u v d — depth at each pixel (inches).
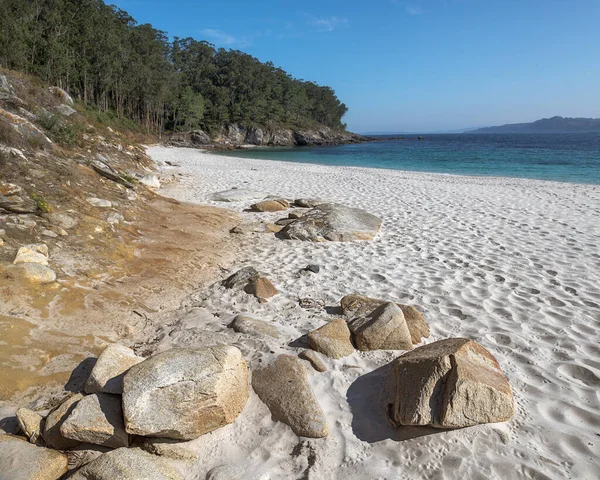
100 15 2071.9
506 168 1079.0
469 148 2373.3
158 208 369.1
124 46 2234.3
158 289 219.0
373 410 129.0
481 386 116.0
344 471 108.4
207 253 286.2
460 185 645.9
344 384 142.0
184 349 131.1
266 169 889.5
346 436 120.2
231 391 124.1
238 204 468.8
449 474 105.0
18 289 174.2
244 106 3270.2
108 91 2175.2
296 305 207.6
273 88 3725.4
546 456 108.7
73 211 253.3
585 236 333.7
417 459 110.1
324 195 539.5
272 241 326.6
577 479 101.7
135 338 172.1
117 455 102.3
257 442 118.4
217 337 168.1
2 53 1126.4
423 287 231.6
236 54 3597.4
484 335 175.3
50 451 107.5
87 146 470.0
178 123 2866.6
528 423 120.5
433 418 113.7
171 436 112.4
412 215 418.0
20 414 116.9
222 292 222.1
